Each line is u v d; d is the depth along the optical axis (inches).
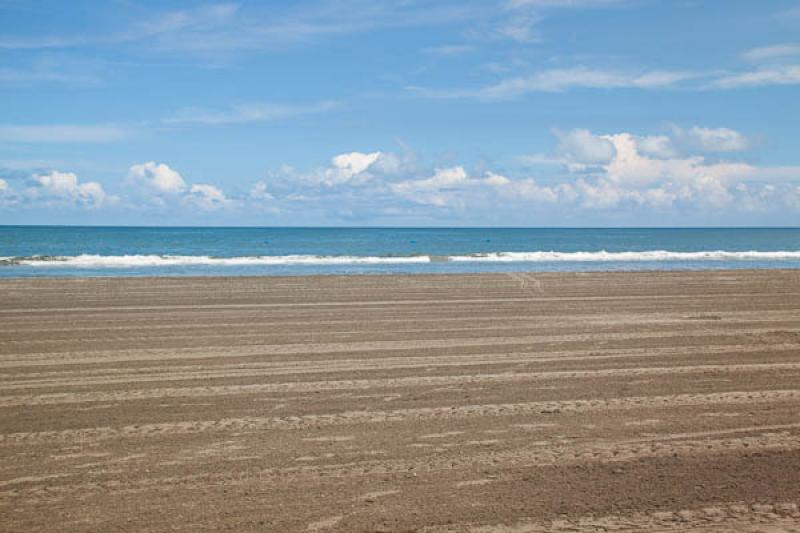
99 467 266.7
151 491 243.3
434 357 470.9
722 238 4308.6
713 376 414.3
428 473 259.0
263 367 442.6
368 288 886.4
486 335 555.2
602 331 574.2
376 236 4726.9
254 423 322.7
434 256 1691.7
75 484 249.9
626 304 743.1
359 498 236.7
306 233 5900.6
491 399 362.6
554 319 638.5
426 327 594.2
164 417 333.1
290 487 246.5
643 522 217.5
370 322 620.7
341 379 408.8
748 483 247.6
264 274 1192.8
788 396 368.2
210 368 440.1
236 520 219.8
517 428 313.1
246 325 605.6
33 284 914.1
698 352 486.6
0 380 409.7
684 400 359.6
